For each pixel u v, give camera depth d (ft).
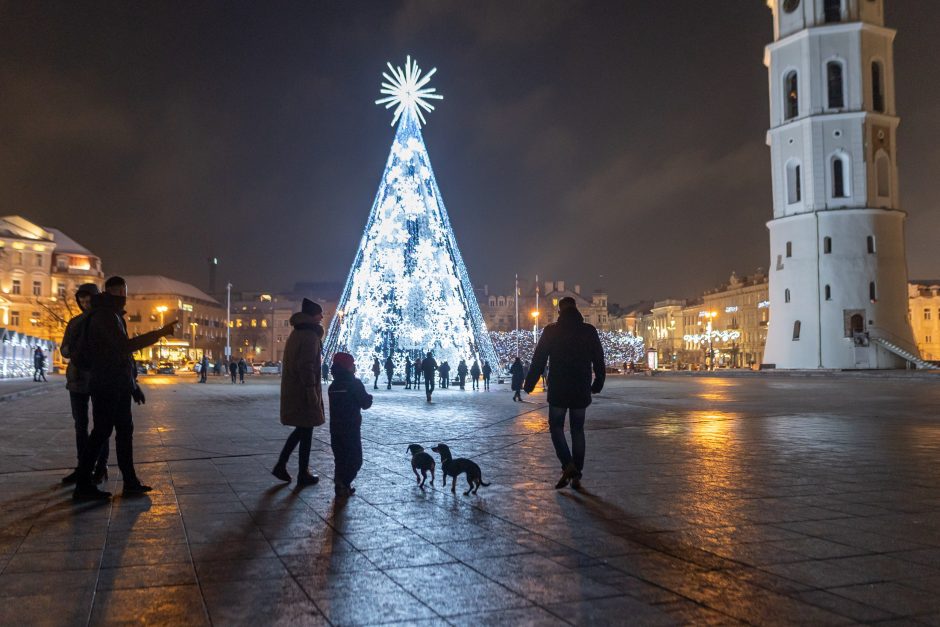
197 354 402.93
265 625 13.41
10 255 319.47
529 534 20.04
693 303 479.00
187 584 15.80
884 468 31.96
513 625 13.32
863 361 211.20
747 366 394.11
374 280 119.75
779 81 229.66
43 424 54.75
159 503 24.73
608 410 70.79
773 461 34.27
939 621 13.33
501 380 157.69
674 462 34.01
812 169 219.00
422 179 117.91
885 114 217.97
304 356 28.07
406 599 14.76
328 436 46.34
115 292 26.17
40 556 18.01
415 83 117.29
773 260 232.12
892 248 216.54
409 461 35.29
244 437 46.11
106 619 13.69
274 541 19.47
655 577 16.07
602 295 497.46
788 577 16.01
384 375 148.25
